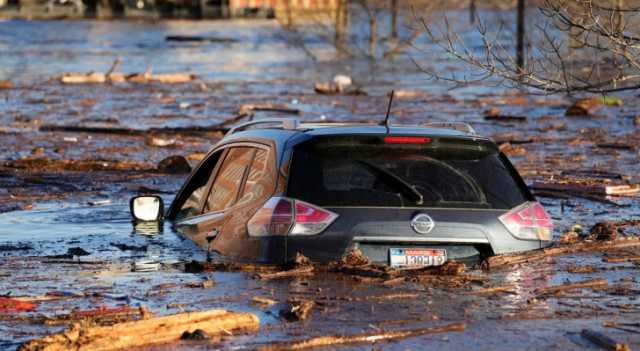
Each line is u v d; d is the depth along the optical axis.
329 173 12.91
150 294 12.05
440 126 14.16
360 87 62.62
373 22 93.19
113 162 27.92
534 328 10.52
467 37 119.00
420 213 12.78
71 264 14.09
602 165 29.30
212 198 14.98
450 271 12.72
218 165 15.16
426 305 11.41
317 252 12.73
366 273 12.45
